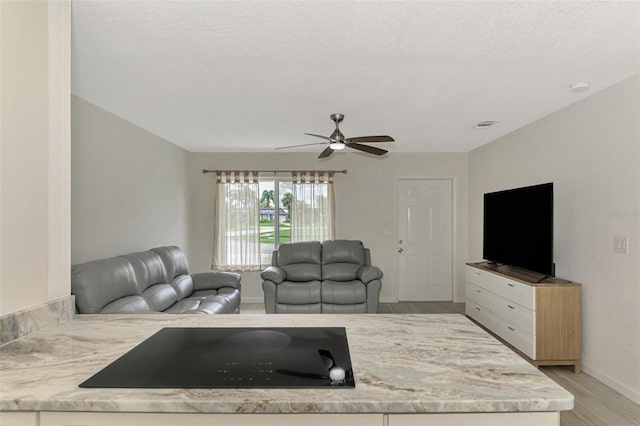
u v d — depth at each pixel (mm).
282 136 4371
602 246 2779
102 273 2555
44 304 1175
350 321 1269
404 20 1771
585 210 2961
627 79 2549
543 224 3217
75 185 2863
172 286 3666
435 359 927
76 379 805
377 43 2010
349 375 831
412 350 987
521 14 1719
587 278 2939
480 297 4027
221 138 4477
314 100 3008
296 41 1990
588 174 2934
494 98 2969
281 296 4281
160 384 781
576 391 2637
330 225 5441
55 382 791
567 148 3186
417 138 4512
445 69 2369
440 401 724
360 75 2469
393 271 5488
